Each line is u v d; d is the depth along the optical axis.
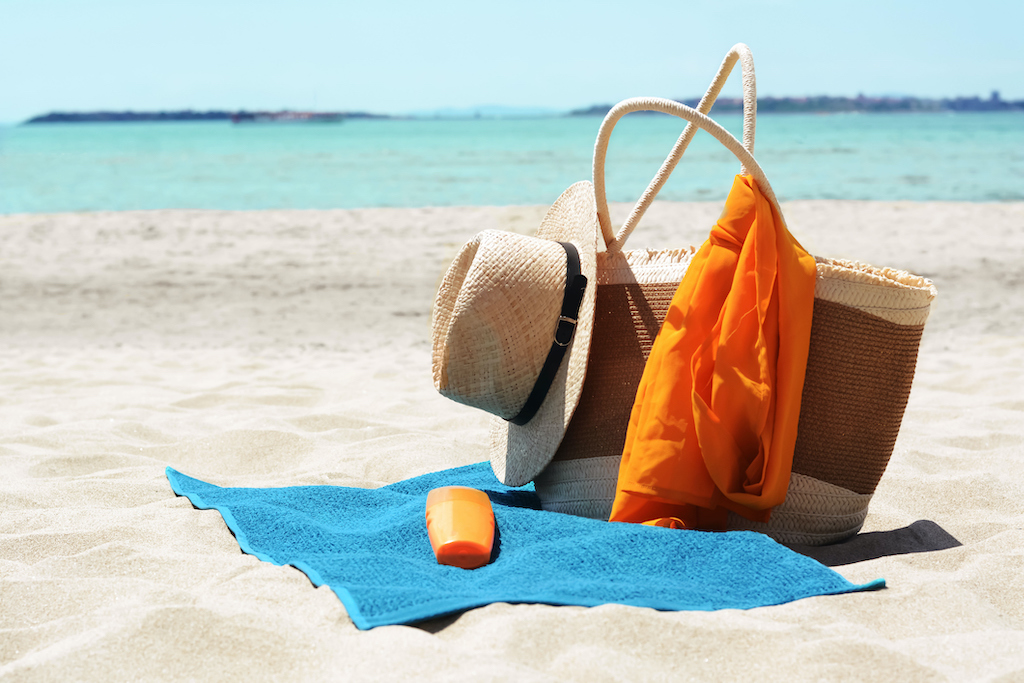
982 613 1.63
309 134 74.56
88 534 2.07
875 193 16.67
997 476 2.66
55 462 2.86
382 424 3.53
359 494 2.47
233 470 2.97
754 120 2.19
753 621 1.54
